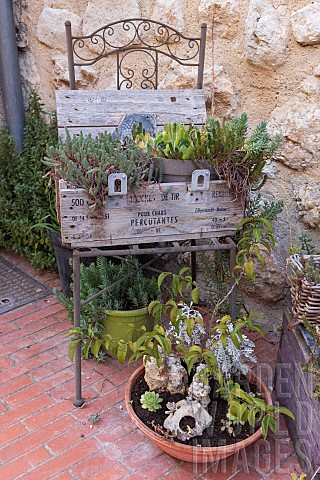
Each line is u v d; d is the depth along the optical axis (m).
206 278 2.44
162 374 1.95
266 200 2.45
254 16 2.26
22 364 2.38
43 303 2.85
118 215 1.80
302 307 1.85
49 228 2.58
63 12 2.85
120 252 1.89
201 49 2.30
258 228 1.95
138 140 1.98
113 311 2.30
